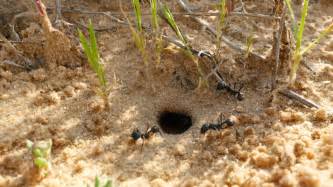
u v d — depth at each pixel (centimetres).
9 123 28
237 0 33
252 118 28
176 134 29
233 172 26
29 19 31
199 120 29
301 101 29
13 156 27
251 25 32
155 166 27
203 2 33
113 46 31
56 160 27
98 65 28
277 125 28
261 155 27
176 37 31
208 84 30
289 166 26
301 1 33
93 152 27
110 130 28
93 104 29
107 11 33
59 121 28
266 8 33
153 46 31
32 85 29
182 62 30
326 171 26
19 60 30
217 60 30
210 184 26
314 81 30
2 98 29
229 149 27
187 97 30
